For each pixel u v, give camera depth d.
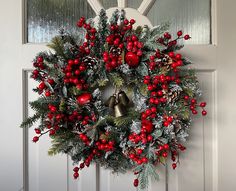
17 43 0.97
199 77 0.97
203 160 0.97
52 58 0.83
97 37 0.85
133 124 0.79
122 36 0.84
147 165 0.82
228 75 0.97
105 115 0.85
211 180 0.97
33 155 0.97
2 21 0.97
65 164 0.97
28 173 0.97
